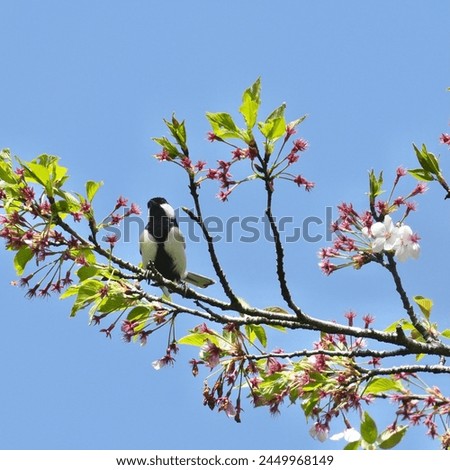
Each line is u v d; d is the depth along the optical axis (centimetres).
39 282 1112
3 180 1088
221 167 1029
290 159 1023
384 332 1141
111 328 1133
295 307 1123
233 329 1125
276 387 1092
